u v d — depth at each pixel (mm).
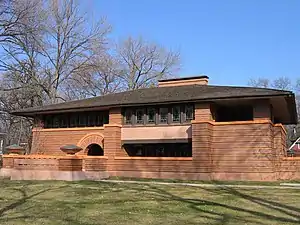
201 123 19969
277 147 20672
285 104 21781
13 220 8367
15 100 37344
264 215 9070
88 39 41219
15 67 35938
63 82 41219
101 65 43938
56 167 19156
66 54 40125
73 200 11602
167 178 20266
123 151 23062
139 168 21219
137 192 13617
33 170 19422
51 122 26406
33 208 10070
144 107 22906
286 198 12148
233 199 11930
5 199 11859
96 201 11391
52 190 14023
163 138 22016
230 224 7945
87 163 20297
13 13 31469
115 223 8102
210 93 21609
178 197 12406
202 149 19766
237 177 19531
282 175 19875
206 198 12180
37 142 26000
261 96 19281
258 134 19531
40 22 34750
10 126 42688
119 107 23188
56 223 8055
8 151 23578
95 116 25031
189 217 8812
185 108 21797
